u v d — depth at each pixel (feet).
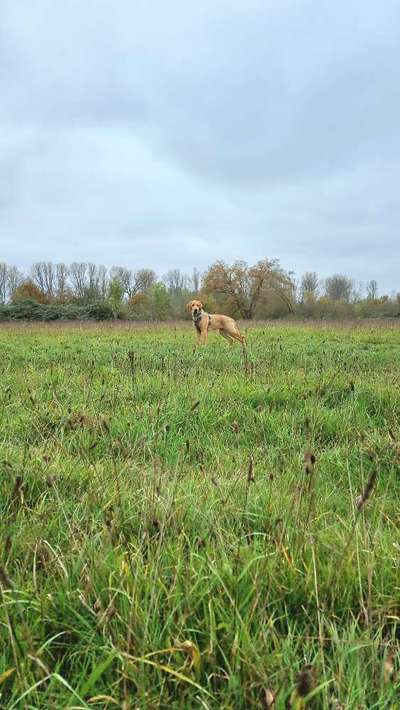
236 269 157.38
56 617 5.22
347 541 6.01
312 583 5.50
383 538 6.36
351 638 4.58
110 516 6.96
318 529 6.90
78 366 21.59
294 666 4.35
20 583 5.46
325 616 5.11
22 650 4.57
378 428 12.46
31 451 9.74
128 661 4.29
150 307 131.95
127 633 4.75
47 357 25.94
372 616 5.13
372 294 202.39
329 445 11.73
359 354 27.94
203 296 153.79
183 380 17.26
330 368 20.70
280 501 7.53
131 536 6.48
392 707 3.95
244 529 7.07
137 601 4.93
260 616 4.97
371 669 4.46
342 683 4.17
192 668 4.46
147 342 38.45
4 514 7.28
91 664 4.68
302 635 4.99
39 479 8.57
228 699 4.08
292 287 153.48
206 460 10.46
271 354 25.96
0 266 208.54
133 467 9.07
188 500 7.41
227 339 42.98
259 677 4.20
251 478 6.95
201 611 5.28
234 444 11.90
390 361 25.25
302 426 12.58
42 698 4.17
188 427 12.70
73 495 7.98
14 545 6.14
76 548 6.02
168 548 6.08
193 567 5.64
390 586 5.62
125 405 14.26
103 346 34.01
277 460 10.21
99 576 5.59
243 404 14.60
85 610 5.23
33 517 6.91
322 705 4.09
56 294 181.88
